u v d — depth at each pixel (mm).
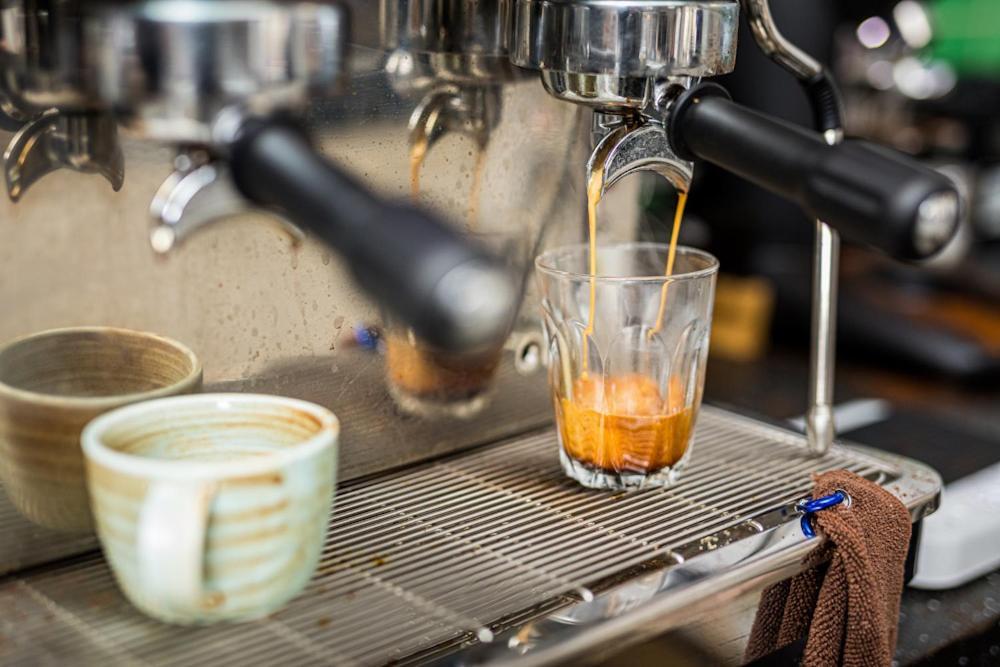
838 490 547
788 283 1385
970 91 1686
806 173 441
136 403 469
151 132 390
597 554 497
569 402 570
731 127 472
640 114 521
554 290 564
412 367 598
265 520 412
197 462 460
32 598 454
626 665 451
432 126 573
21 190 463
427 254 347
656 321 555
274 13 380
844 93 1623
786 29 1318
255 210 419
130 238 495
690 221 1410
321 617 440
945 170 1634
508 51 536
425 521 533
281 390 557
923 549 666
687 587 471
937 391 1295
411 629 433
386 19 537
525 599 456
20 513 481
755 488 574
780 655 547
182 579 402
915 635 623
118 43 377
